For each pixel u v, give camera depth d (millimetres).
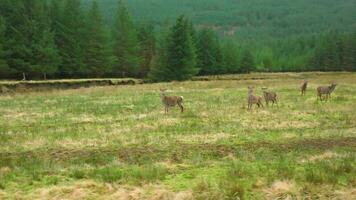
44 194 14023
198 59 106312
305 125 27406
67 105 38875
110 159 18469
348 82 72062
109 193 14180
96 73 88562
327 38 171375
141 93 51250
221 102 40250
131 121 29328
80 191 14172
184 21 88000
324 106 36594
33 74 76250
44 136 24062
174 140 22594
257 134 24375
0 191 14344
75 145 21578
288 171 15711
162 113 33188
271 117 30641
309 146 21188
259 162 17641
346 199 13602
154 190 14250
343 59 147000
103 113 33375
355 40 145250
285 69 166750
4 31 71562
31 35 73750
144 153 19750
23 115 32656
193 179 15430
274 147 20922
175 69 87000
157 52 90062
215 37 123188
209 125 27359
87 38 85062
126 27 94625
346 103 38906
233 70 125125
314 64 155875
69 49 81438
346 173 15914
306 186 14391
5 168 16984
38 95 50625
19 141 22750
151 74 87875
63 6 83500
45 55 73750
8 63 71500
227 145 21312
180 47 86625
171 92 52062
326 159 17906
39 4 75562
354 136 23797
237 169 15984
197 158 18312
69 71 82125
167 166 17078
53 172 16406
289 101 40719
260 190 14219
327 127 26844
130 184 14914
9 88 58719
